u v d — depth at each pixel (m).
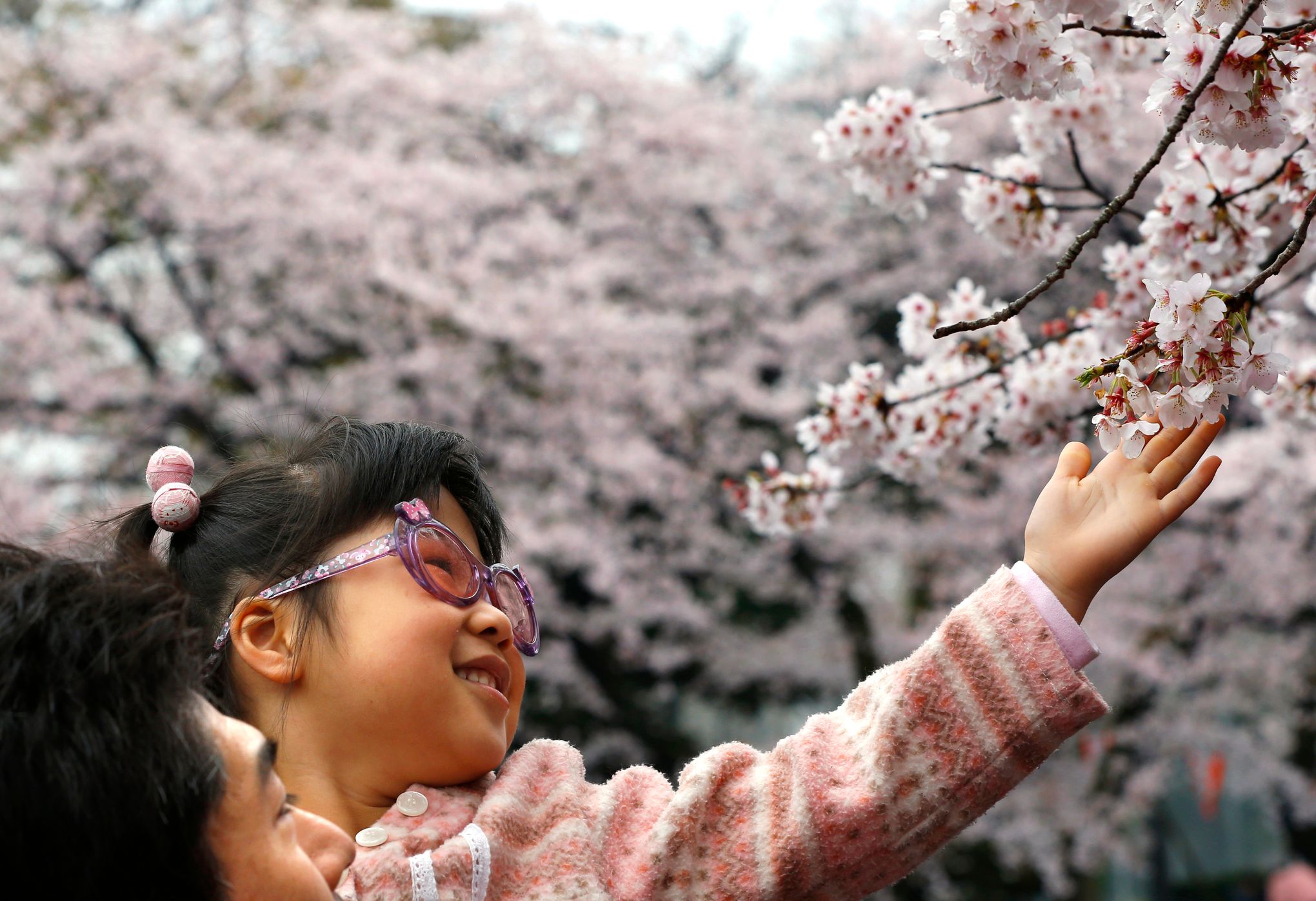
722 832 1.48
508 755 1.57
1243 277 2.40
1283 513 8.93
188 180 9.65
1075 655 1.43
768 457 3.17
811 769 1.48
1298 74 1.73
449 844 1.33
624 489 10.29
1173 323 1.42
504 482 10.03
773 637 11.49
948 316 2.98
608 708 10.41
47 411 9.55
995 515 10.04
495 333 9.76
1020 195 2.72
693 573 10.92
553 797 1.49
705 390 10.68
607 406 10.23
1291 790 10.30
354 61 11.98
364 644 1.38
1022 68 1.80
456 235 10.60
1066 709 1.41
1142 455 1.49
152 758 0.92
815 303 11.45
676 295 11.29
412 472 1.51
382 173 10.33
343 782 1.39
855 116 2.64
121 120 9.77
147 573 1.05
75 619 0.94
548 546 9.59
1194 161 2.39
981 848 11.14
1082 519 1.47
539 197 11.51
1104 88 2.64
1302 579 9.21
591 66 11.61
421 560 1.41
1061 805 10.26
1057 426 2.85
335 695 1.38
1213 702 10.12
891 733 1.45
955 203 10.54
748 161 11.55
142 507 1.59
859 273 11.31
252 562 1.46
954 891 10.53
